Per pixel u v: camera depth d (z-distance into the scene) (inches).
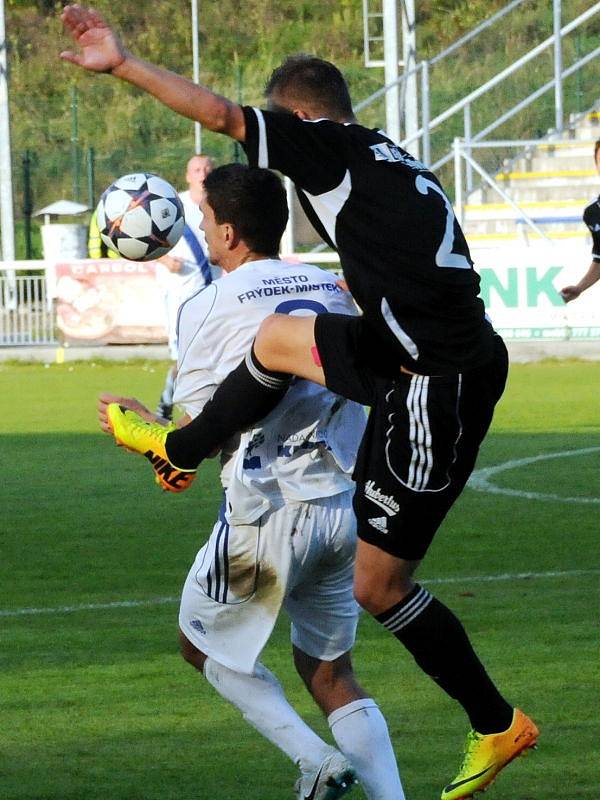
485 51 3617.1
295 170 432.1
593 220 1139.9
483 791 461.7
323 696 475.2
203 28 4407.0
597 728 542.0
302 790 446.3
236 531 455.8
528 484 1119.0
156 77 421.1
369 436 446.0
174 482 468.8
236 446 464.8
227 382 452.4
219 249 485.4
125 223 782.5
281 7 4461.1
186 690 601.9
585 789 480.4
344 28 4340.6
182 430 460.1
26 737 542.6
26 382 2001.7
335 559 469.7
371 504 443.2
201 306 472.1
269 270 478.0
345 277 441.1
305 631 476.4
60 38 4426.7
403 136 2802.7
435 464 436.5
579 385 1809.8
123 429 473.1
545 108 3095.5
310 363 442.3
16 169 3873.0
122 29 4414.4
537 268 2080.5
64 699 590.2
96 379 2020.2
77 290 2272.4
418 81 3284.9
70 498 1094.4
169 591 784.3
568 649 649.0
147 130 4013.3
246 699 458.6
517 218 2415.1
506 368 454.6
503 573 812.0
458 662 449.7
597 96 3110.2
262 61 4298.7
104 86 4244.6
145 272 2251.5
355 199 433.1
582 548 880.3
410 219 430.6
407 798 475.2
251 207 477.7
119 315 2262.6
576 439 1357.0
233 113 426.6
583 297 2068.2
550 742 526.9
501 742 453.7
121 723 558.9
